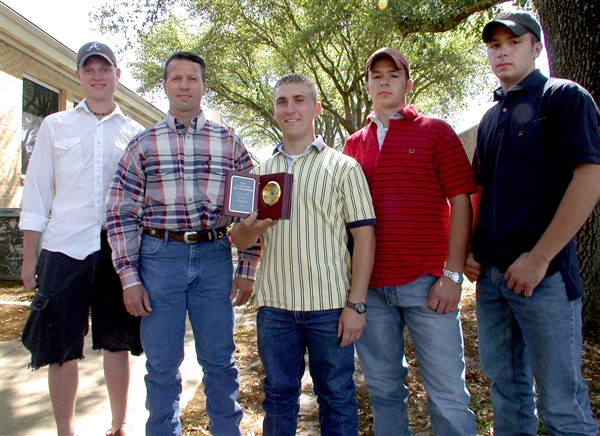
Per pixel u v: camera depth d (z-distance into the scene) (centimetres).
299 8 1466
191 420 286
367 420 280
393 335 231
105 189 250
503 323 226
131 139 248
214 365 234
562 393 200
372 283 228
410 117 232
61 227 244
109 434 262
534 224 202
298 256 211
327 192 214
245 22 1491
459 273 218
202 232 230
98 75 253
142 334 229
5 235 659
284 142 232
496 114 222
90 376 344
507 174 208
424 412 292
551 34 383
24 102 867
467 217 221
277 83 230
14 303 509
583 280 387
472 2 593
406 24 699
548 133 198
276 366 216
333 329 210
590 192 183
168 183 228
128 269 223
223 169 237
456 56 1473
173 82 229
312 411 297
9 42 799
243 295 243
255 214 204
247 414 293
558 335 199
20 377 338
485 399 306
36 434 264
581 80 366
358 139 254
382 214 226
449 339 220
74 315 242
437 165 226
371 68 239
